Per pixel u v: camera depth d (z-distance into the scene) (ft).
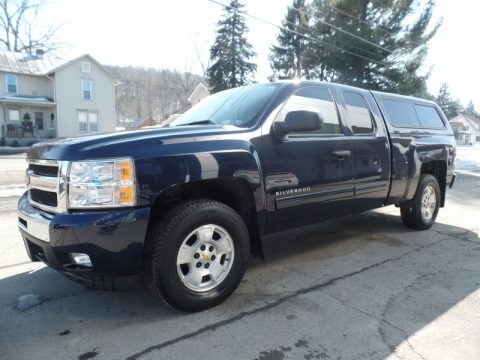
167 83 186.39
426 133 17.63
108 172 8.59
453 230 18.48
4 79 99.04
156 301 10.47
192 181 9.36
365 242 16.20
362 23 75.36
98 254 8.46
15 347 8.31
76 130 106.22
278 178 11.18
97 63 107.14
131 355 8.04
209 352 8.14
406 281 12.00
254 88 12.94
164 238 9.11
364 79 77.77
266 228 11.33
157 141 9.24
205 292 9.87
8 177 35.63
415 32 75.87
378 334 8.88
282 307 10.17
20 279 11.92
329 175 12.62
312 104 12.71
